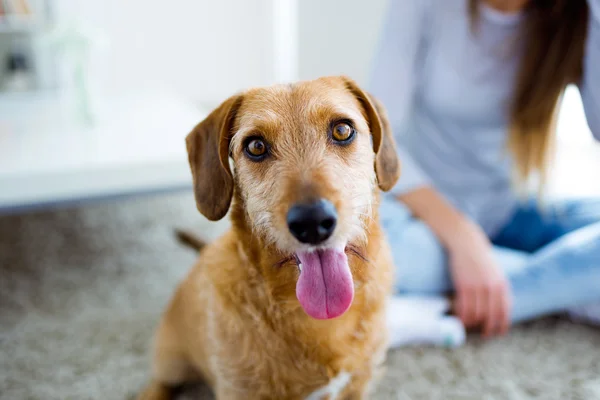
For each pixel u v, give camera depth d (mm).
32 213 2742
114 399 1478
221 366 1119
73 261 2291
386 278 1153
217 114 1105
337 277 951
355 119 1030
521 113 1667
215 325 1113
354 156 1018
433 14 1725
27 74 3553
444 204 1748
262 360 1067
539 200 1785
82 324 1831
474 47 1681
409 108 1914
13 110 2980
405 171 1752
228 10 3889
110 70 3785
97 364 1622
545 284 1614
